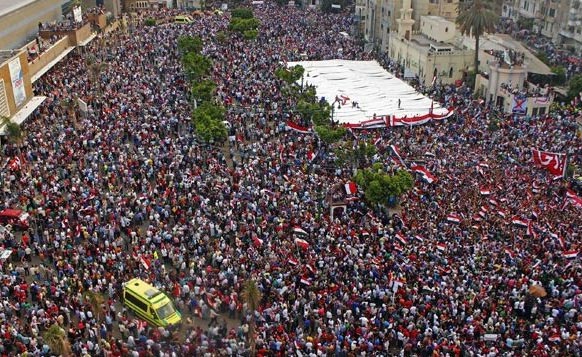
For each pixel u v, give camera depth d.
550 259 44.44
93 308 36.69
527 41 129.12
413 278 41.41
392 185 51.38
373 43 125.75
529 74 96.94
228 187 54.34
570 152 66.12
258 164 60.31
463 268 42.50
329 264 42.97
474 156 64.00
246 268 42.75
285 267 42.69
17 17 93.75
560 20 126.69
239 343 36.00
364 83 95.06
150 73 91.75
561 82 97.62
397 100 86.56
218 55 104.19
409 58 106.69
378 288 40.06
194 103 76.38
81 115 72.81
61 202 50.81
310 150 63.38
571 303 39.88
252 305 35.69
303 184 55.94
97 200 51.12
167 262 44.97
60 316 37.16
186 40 99.25
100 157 60.53
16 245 45.41
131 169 58.09
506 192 55.25
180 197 52.41
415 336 36.41
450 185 56.44
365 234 47.28
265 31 123.88
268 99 81.56
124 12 155.38
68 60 98.56
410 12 110.06
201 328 37.97
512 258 44.38
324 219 50.00
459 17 95.38
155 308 38.06
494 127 73.25
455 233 47.50
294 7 160.50
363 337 36.38
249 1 164.62
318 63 104.94
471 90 95.62
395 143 67.12
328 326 37.72
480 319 38.25
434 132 71.56
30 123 71.06
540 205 52.97
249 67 97.25
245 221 49.09
